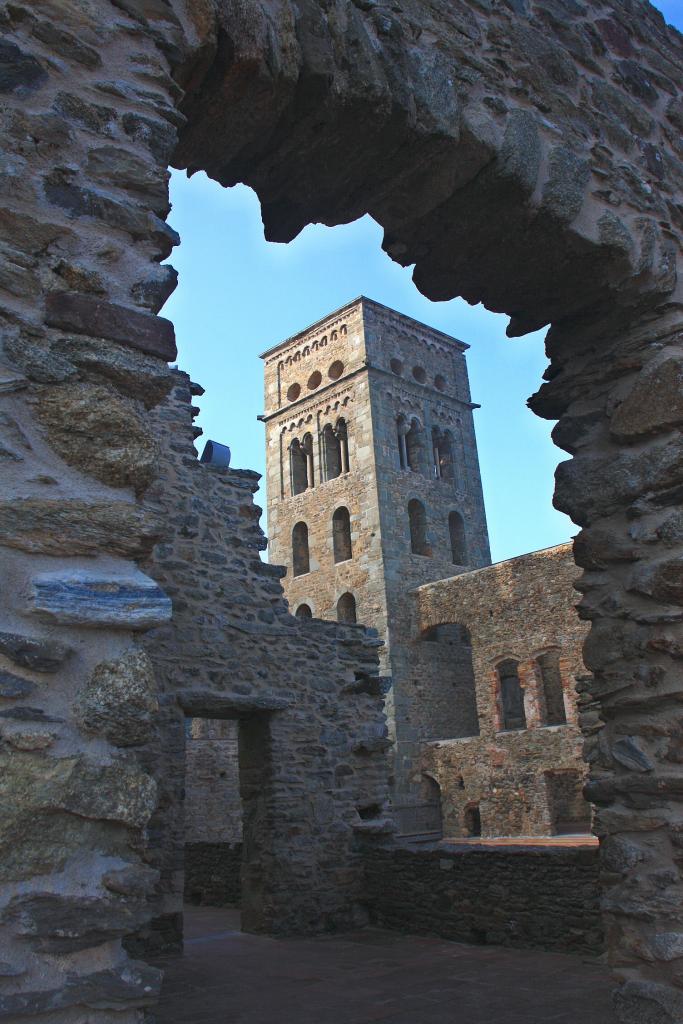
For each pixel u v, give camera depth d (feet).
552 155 14.24
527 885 24.93
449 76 12.98
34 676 7.11
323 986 20.98
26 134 8.54
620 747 13.70
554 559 85.61
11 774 6.72
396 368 128.57
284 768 31.42
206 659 30.27
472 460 130.62
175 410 32.83
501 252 14.66
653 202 15.83
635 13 18.08
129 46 9.57
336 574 115.85
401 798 92.43
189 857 39.50
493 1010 17.72
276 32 10.96
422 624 100.89
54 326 8.19
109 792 7.14
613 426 15.16
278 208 13.89
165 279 9.05
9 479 7.57
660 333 14.98
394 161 12.87
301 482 129.90
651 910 12.41
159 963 24.53
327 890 30.78
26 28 8.86
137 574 8.01
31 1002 6.31
